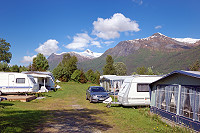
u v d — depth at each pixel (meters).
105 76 27.62
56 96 19.53
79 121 7.97
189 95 6.98
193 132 6.27
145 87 12.39
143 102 12.21
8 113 8.60
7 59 69.88
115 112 10.34
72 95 21.12
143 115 9.62
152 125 7.55
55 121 7.75
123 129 6.85
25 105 12.18
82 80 60.19
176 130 6.57
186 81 7.21
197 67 40.94
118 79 21.89
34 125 6.85
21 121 7.26
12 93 18.72
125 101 12.06
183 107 7.30
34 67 60.12
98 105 13.38
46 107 11.87
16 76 18.58
